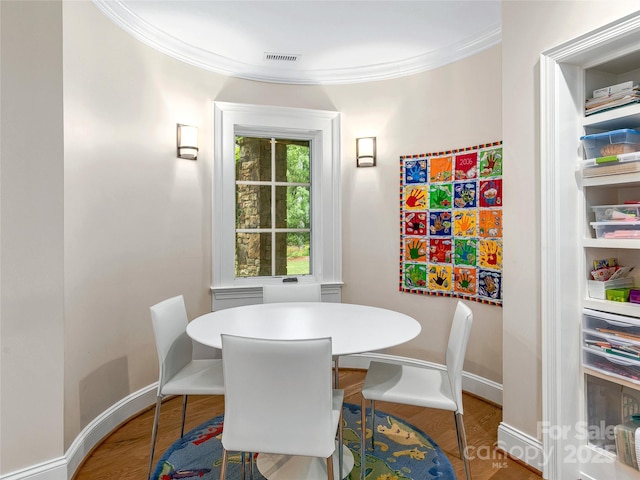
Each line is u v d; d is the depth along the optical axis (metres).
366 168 3.35
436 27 2.63
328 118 3.36
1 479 1.67
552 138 1.78
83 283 2.07
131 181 2.49
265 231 3.40
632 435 1.63
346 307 2.39
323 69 3.30
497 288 2.67
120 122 2.40
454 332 1.92
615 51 1.64
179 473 1.91
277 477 1.85
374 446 2.15
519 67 1.99
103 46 2.25
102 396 2.25
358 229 3.39
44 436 1.77
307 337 1.73
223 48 2.92
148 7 2.37
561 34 1.77
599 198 1.86
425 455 2.06
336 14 2.47
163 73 2.75
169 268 2.79
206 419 2.49
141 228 2.58
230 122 3.14
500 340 2.67
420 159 3.12
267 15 2.48
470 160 2.83
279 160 3.44
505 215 2.09
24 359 1.73
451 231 2.96
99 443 2.18
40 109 1.75
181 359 2.13
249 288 3.18
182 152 2.82
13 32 1.69
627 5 1.52
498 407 2.64
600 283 1.77
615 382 1.72
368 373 2.04
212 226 3.08
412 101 3.16
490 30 2.63
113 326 2.35
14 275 1.70
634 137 1.66
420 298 3.16
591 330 1.78
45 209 1.76
